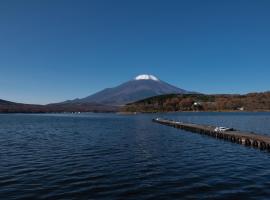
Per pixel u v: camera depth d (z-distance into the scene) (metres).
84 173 28.30
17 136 66.75
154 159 36.03
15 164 32.81
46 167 31.16
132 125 110.62
